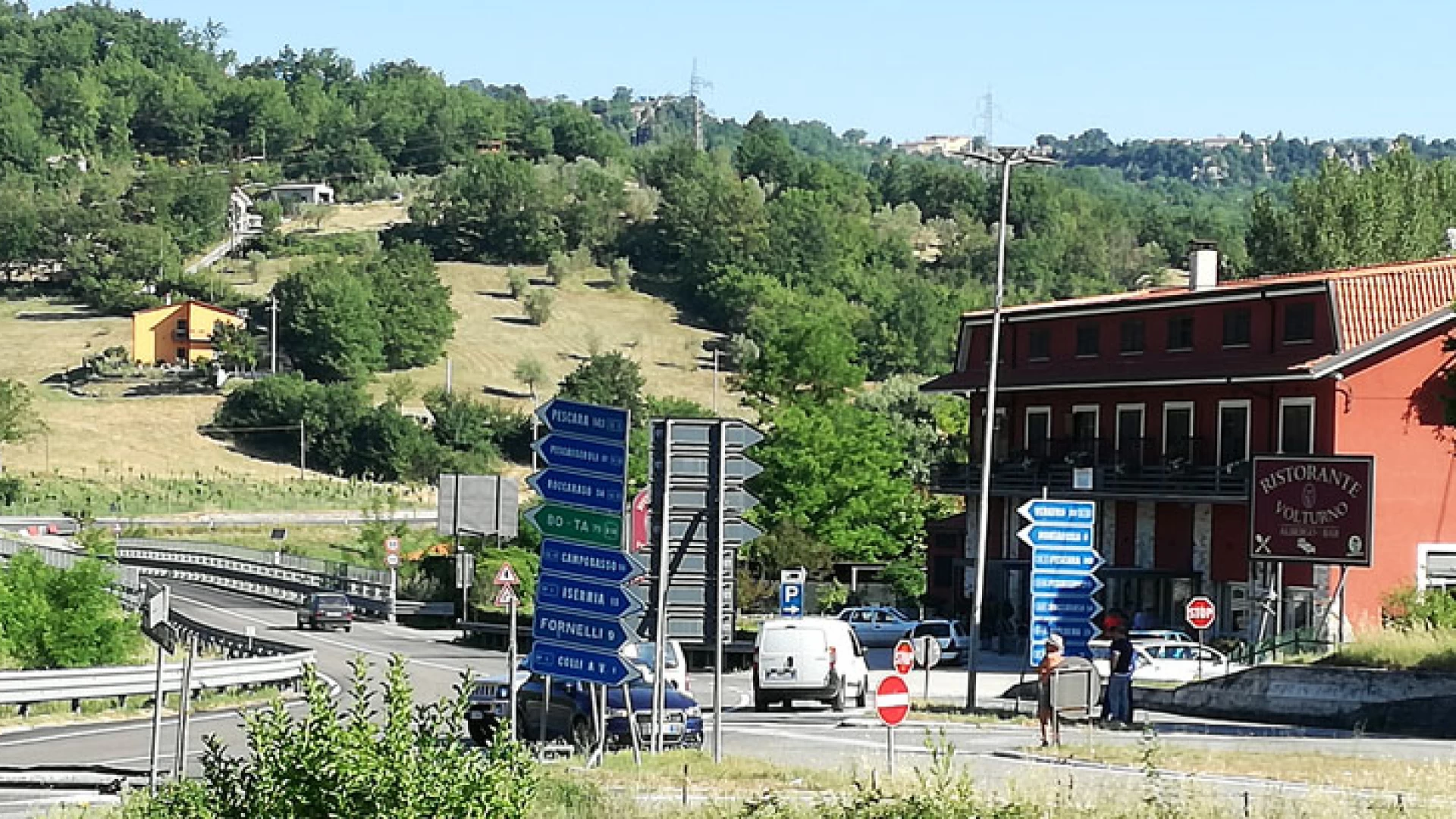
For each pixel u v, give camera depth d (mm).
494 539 89688
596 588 27281
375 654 64875
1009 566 69375
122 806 20547
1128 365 66875
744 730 38625
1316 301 59656
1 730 38000
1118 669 39062
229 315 183375
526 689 35094
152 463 149375
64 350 185500
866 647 70062
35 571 56625
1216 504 62500
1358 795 23031
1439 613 54656
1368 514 49906
